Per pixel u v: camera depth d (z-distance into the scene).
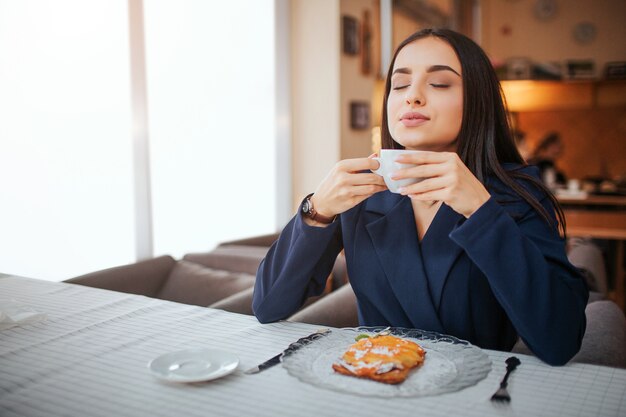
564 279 0.82
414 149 0.99
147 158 2.52
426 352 0.78
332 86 3.38
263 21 3.33
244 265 2.23
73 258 2.25
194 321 1.01
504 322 0.98
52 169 2.16
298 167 3.56
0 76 1.97
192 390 0.68
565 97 5.27
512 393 0.67
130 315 1.06
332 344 0.82
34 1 2.07
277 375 0.73
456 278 0.92
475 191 0.79
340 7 3.38
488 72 0.96
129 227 2.46
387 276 0.97
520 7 5.71
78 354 0.83
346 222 1.05
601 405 0.63
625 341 1.07
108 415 0.62
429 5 4.86
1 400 0.67
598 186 4.95
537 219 0.90
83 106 2.26
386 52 4.27
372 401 0.64
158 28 2.62
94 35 2.28
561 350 0.76
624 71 5.14
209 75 2.93
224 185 3.06
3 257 2.02
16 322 0.98
